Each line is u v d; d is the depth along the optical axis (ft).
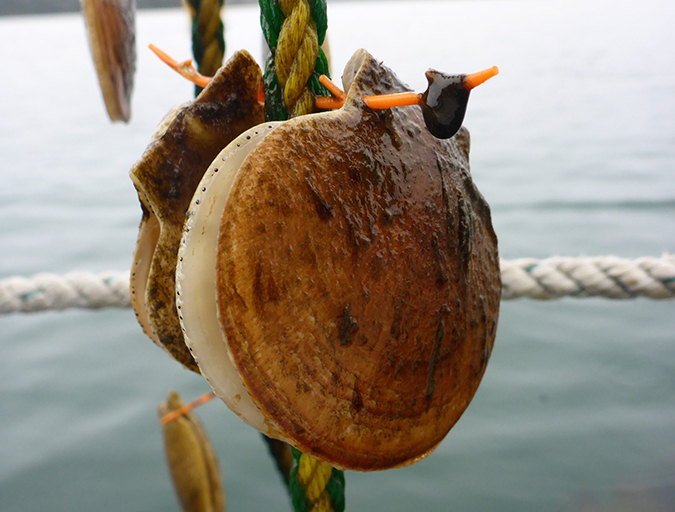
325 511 0.75
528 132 11.89
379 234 0.60
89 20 1.00
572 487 3.39
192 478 1.86
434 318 0.64
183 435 1.86
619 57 19.33
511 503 3.33
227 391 0.57
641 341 4.68
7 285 1.63
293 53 0.64
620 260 1.58
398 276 0.61
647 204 7.66
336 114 0.59
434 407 0.67
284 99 0.65
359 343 0.59
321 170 0.57
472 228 0.69
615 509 3.21
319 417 0.58
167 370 4.58
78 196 9.29
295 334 0.56
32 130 13.99
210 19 0.98
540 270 1.59
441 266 0.65
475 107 14.40
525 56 20.20
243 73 0.65
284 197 0.55
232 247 0.53
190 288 0.55
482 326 0.72
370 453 0.62
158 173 0.63
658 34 23.70
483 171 9.67
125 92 1.12
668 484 3.30
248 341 0.54
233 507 3.42
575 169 9.43
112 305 1.66
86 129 13.91
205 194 0.56
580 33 25.00
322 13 0.65
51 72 22.03
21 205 8.93
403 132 0.63
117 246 7.22
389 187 0.61
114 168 10.86
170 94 16.24
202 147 0.64
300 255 0.56
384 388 0.62
